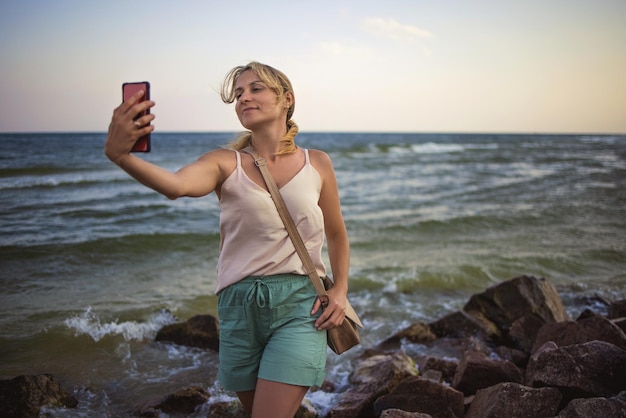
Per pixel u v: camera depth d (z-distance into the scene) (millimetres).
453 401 3447
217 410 3639
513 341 5328
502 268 8633
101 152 40375
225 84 2258
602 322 4285
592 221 13648
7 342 5020
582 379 3271
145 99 1586
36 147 47750
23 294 6762
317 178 2219
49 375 3896
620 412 2781
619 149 67625
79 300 6527
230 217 2080
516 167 35156
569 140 115938
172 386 4344
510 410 3010
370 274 8078
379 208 16031
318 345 2109
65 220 12719
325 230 2410
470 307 6000
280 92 2156
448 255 9570
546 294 5844
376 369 4230
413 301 7000
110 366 4684
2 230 11086
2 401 3602
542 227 12766
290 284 2096
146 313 6012
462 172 30531
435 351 5203
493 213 14625
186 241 10211
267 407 1990
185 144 62031
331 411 3617
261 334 2125
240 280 2094
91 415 3750
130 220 12969
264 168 2104
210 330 5227
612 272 8625
